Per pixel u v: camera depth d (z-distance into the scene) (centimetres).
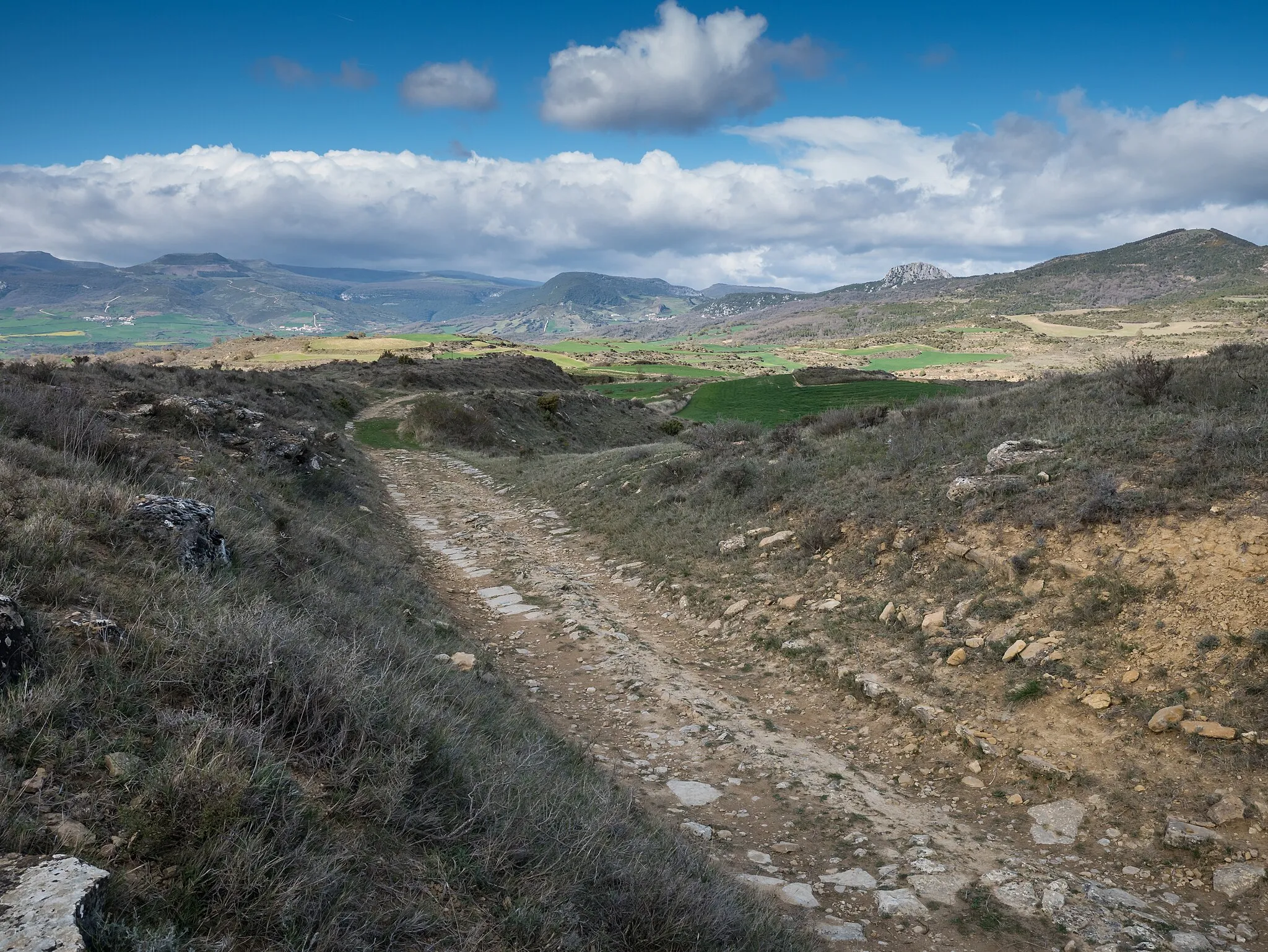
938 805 634
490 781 454
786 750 753
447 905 332
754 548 1332
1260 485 829
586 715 851
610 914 378
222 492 1081
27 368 1831
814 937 449
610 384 11119
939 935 463
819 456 1597
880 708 801
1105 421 1203
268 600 639
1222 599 723
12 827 262
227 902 269
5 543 502
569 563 1584
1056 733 674
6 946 199
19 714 322
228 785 309
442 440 3734
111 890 246
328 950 271
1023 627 830
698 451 2106
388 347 12406
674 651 1060
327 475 1817
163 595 525
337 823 352
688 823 606
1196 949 434
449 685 688
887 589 1036
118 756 326
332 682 449
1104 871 520
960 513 1094
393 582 1180
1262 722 595
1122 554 848
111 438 1062
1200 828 534
